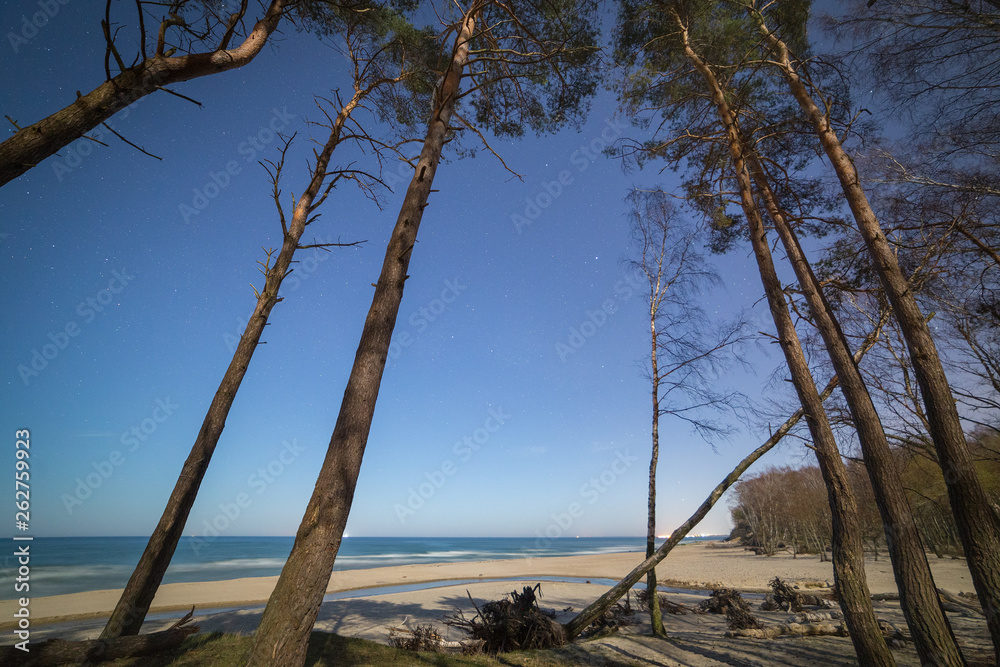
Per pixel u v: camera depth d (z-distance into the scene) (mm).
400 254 5285
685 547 76000
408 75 9109
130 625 5930
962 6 6293
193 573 31266
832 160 7262
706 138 8867
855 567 6246
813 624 9625
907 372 9305
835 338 7359
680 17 9070
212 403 7047
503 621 8523
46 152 3340
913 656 7652
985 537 5246
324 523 4070
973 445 9047
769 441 7938
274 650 3652
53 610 13047
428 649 7941
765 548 46656
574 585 20844
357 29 8656
